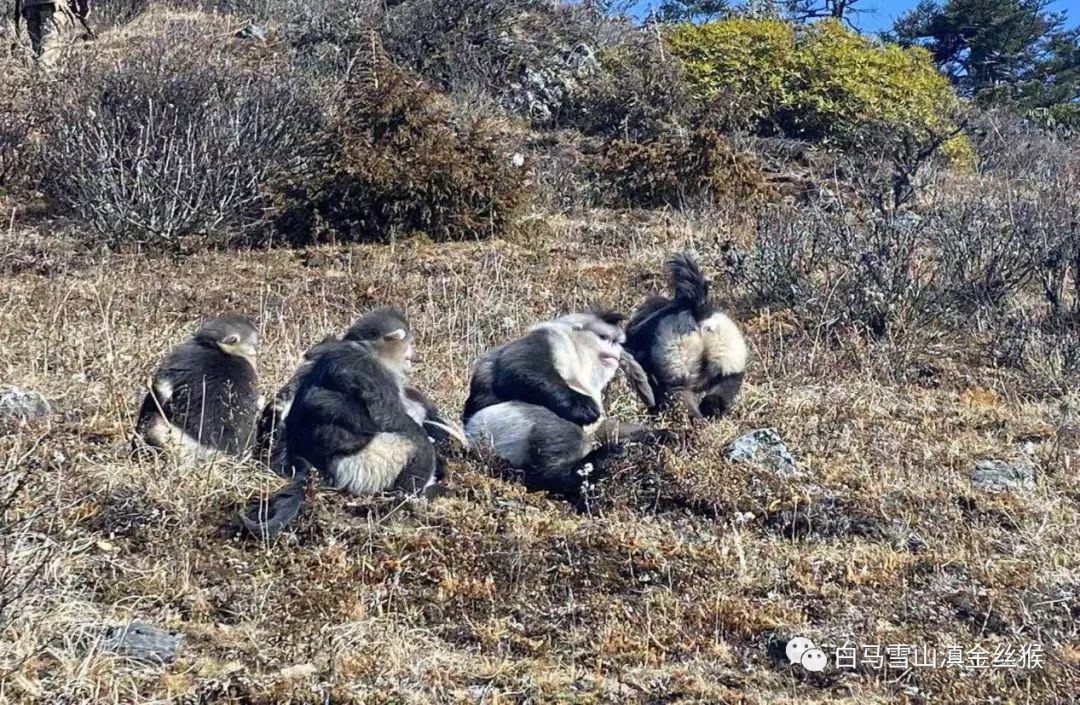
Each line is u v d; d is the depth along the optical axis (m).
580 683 4.98
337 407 6.39
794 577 6.02
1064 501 7.12
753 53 20.53
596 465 7.02
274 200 14.23
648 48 20.64
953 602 5.83
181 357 6.84
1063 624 5.64
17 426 6.90
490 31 21.03
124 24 23.02
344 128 14.45
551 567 5.98
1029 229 12.38
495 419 7.15
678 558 6.15
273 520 5.96
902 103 20.56
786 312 11.45
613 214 15.79
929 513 6.84
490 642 5.30
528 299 11.86
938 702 5.00
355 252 13.49
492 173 14.57
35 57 18.92
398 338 6.69
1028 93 41.25
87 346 8.77
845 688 5.12
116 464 6.46
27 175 15.72
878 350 10.20
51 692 4.45
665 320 8.32
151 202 13.41
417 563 5.88
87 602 5.19
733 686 5.09
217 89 15.26
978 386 9.71
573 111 20.17
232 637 5.16
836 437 8.03
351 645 5.12
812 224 12.64
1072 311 11.23
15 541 5.29
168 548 5.79
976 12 43.06
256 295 11.67
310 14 22.16
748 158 16.86
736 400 8.74
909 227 12.92
